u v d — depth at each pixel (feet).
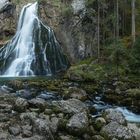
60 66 152.76
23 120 35.37
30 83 85.56
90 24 162.91
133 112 59.98
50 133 32.24
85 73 114.01
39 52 149.69
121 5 175.32
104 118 38.04
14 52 150.10
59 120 35.73
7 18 163.63
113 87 88.02
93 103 66.64
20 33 156.46
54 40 156.66
